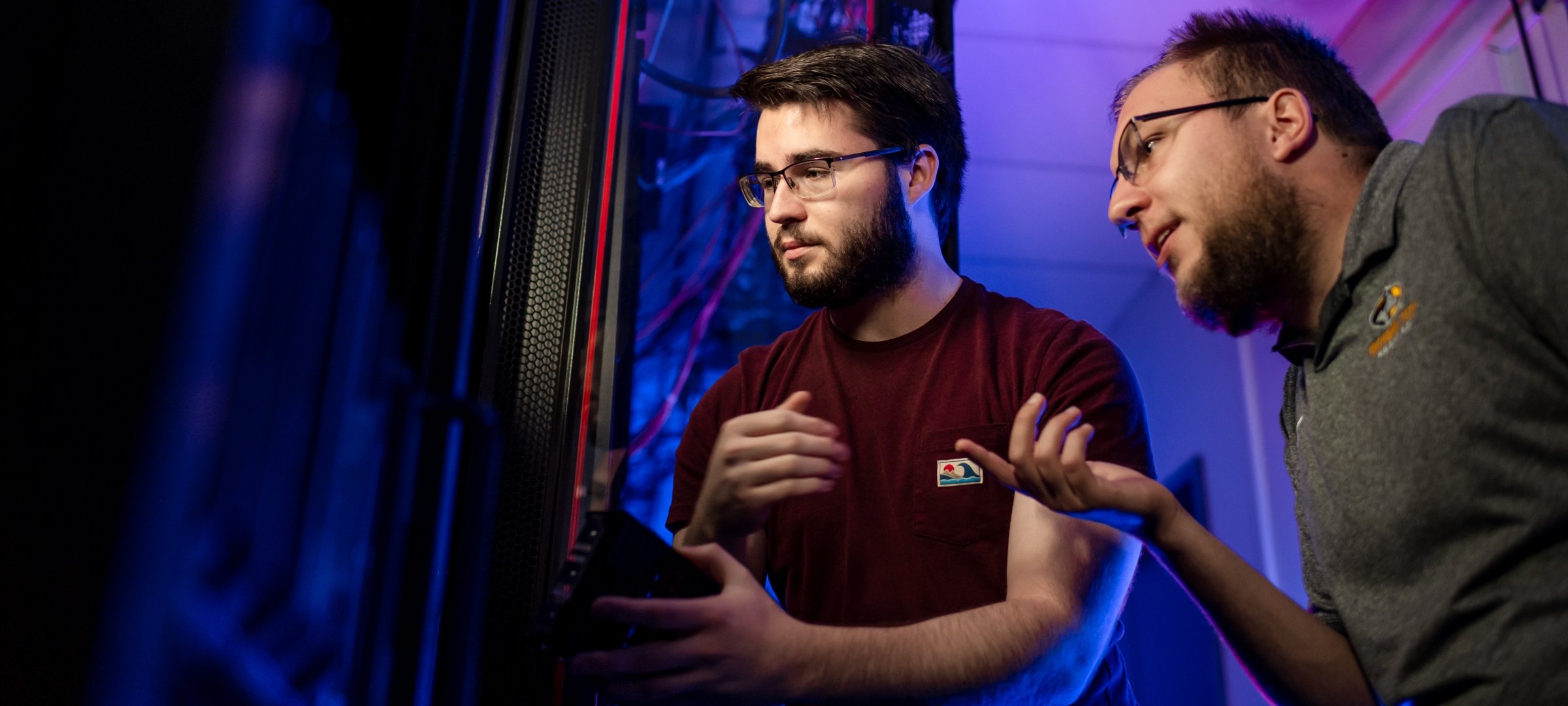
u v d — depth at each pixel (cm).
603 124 212
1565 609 94
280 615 101
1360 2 423
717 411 169
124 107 93
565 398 191
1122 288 633
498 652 176
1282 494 493
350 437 115
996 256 601
